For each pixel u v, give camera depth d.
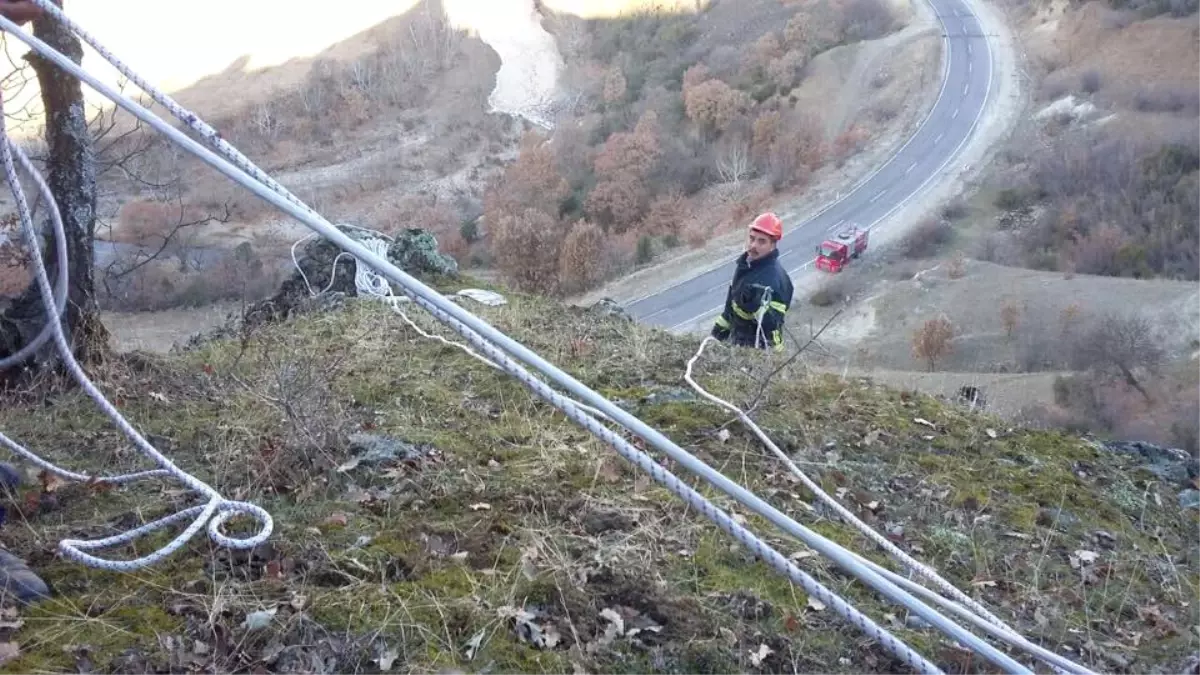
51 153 5.60
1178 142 42.88
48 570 3.70
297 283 8.16
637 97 54.88
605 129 50.47
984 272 35.84
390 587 3.71
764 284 7.05
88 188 5.63
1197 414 21.55
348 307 7.30
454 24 62.28
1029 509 4.97
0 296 6.16
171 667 3.25
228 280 16.73
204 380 5.64
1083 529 4.87
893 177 46.31
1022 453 5.55
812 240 40.41
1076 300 32.31
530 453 4.86
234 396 5.38
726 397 5.75
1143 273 35.38
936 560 4.51
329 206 44.00
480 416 5.30
